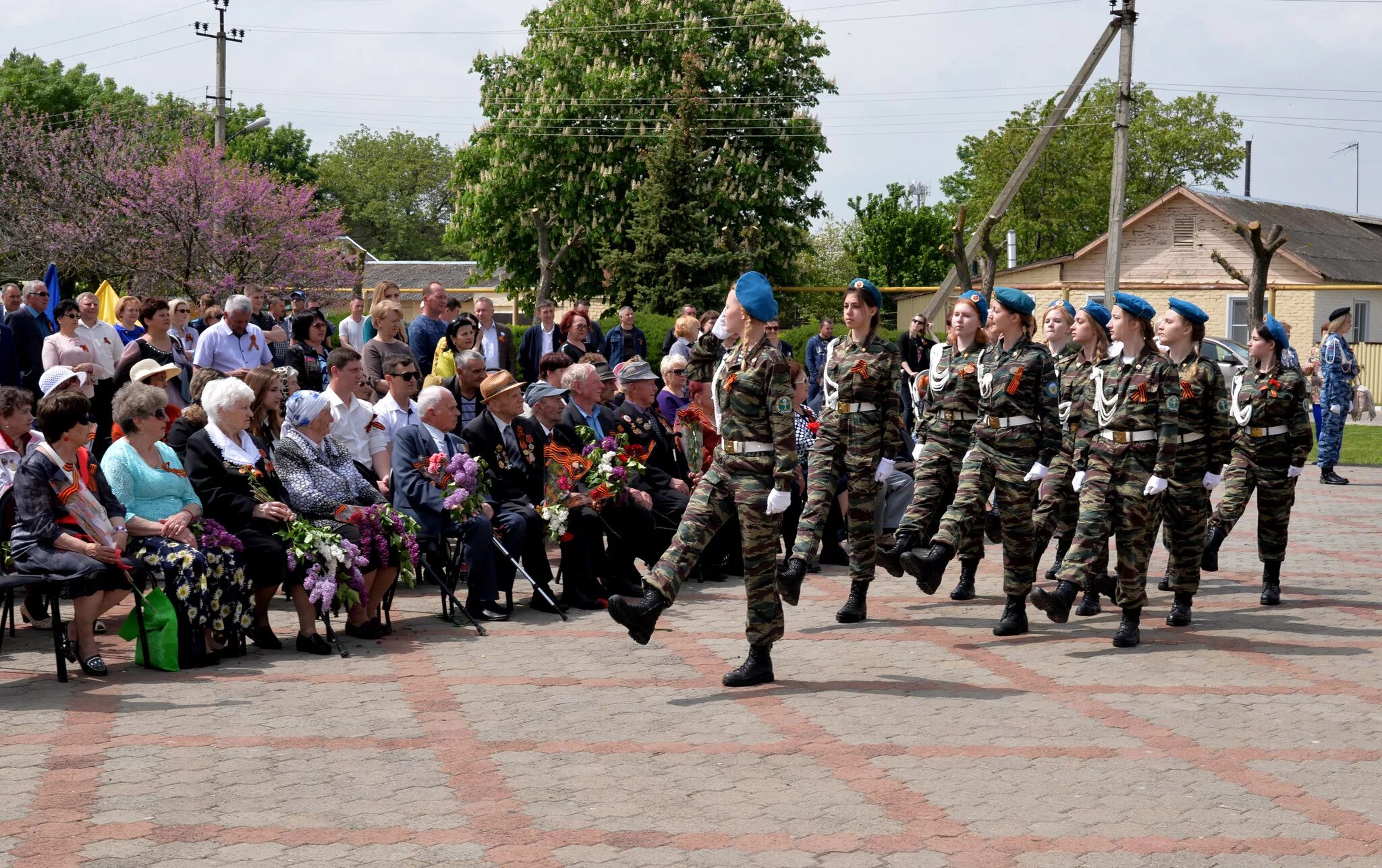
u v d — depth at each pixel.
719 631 8.16
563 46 37.53
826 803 4.99
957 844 4.59
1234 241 35.16
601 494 8.77
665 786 5.16
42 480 6.86
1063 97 23.94
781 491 6.49
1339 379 17.02
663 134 34.44
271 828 4.69
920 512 8.02
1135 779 5.28
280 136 76.31
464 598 9.25
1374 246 39.44
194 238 31.16
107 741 5.73
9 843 4.53
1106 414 7.69
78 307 11.57
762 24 37.91
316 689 6.66
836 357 8.37
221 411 7.69
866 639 7.92
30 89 57.69
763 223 35.81
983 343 8.20
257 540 7.50
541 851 4.49
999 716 6.20
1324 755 5.62
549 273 33.47
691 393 10.20
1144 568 7.66
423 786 5.15
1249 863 4.43
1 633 7.49
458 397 10.55
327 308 33.69
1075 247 57.53
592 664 7.25
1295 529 12.97
